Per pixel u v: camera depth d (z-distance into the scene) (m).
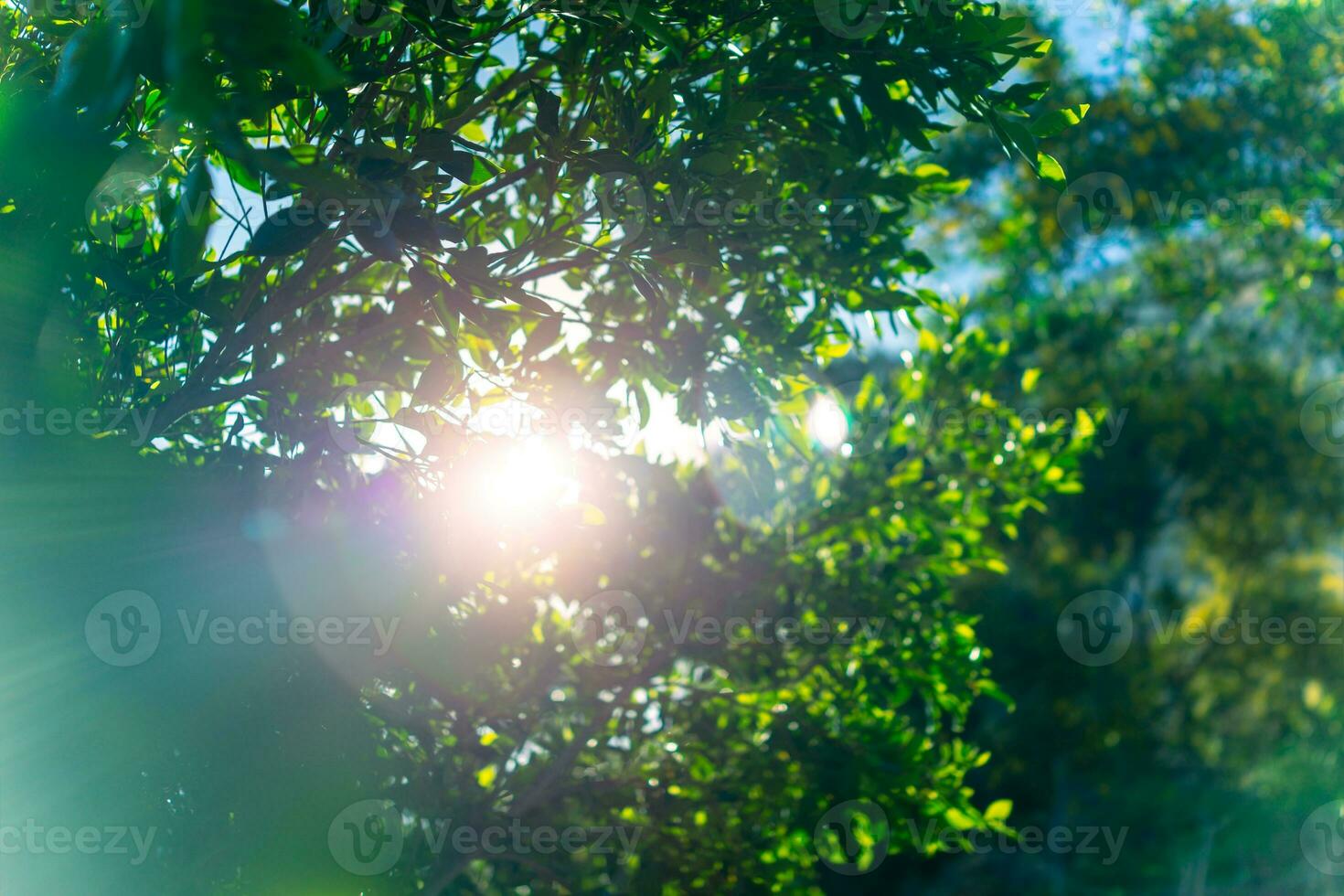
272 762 3.30
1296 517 13.64
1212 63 13.10
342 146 2.88
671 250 3.18
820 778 4.92
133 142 2.42
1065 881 12.69
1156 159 13.50
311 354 3.51
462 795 4.19
